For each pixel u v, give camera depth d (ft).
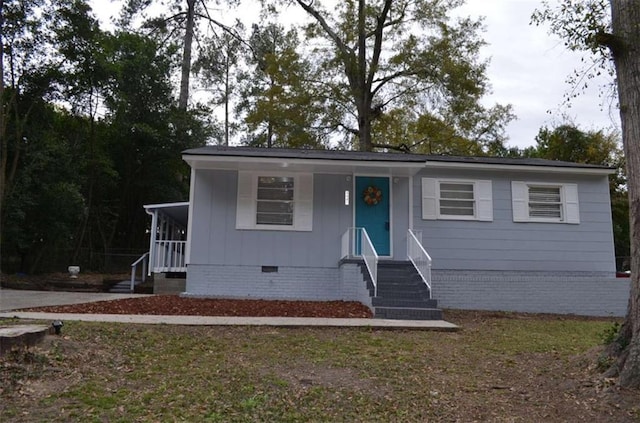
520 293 42.91
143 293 51.55
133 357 20.26
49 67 63.82
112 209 81.20
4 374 16.61
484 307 42.42
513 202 45.62
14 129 60.54
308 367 20.01
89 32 65.87
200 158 40.09
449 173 45.60
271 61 81.00
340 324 28.45
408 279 37.06
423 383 18.51
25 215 60.75
